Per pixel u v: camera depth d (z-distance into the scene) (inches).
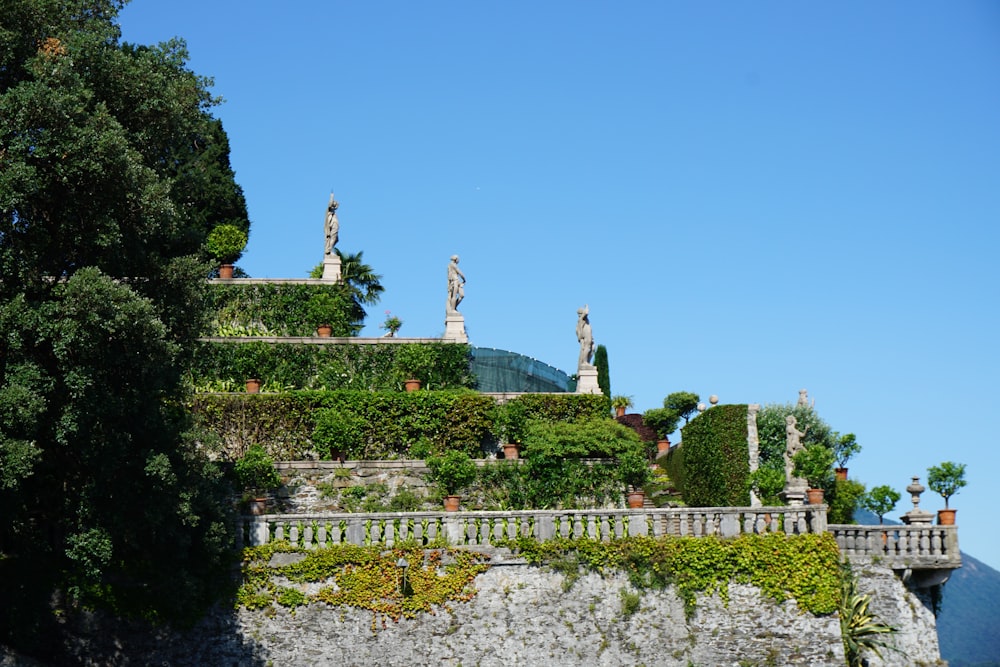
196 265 1536.7
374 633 1521.9
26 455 1312.7
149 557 1491.1
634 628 1555.1
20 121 1365.7
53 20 1473.9
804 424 2005.4
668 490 2032.5
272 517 1542.8
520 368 2297.0
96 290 1349.7
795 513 1605.6
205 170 2664.9
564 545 1562.5
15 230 1417.3
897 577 1668.3
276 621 1510.8
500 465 1930.4
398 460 1943.9
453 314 2222.0
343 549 1534.2
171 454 1456.7
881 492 1849.2
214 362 2122.3
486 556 1553.9
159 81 1524.4
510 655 1534.2
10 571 1465.3
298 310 2290.8
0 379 1386.6
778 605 1574.8
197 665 1487.5
